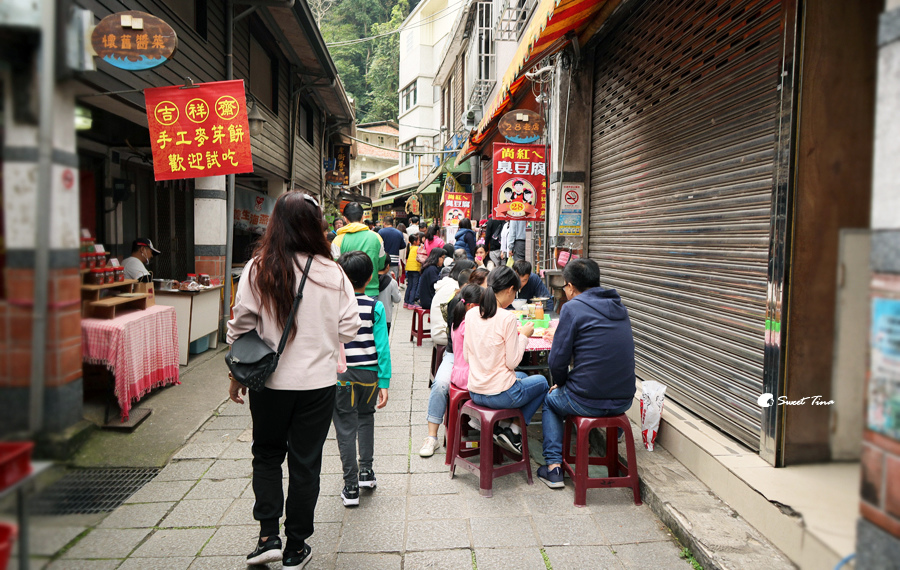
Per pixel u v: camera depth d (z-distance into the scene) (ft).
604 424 10.97
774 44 10.18
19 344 4.44
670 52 14.51
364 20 126.93
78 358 4.85
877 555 3.87
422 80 91.40
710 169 12.44
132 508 10.82
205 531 10.01
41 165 4.37
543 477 11.97
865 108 8.01
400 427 15.57
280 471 8.94
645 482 10.93
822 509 4.67
